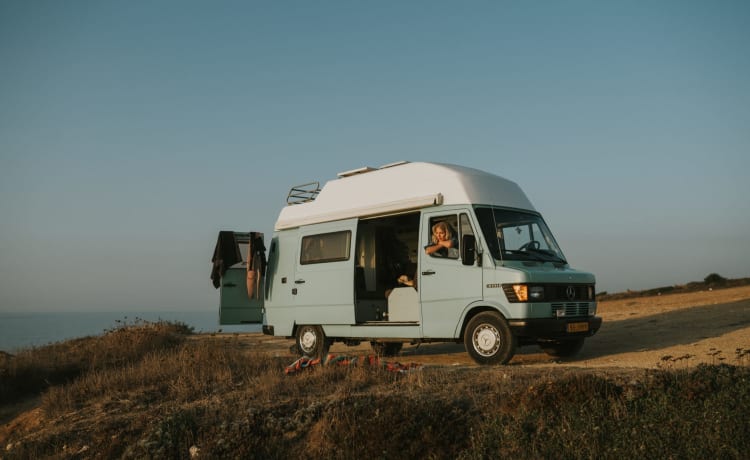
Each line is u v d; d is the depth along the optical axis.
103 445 7.18
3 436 8.56
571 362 10.09
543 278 9.55
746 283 27.44
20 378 11.79
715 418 5.61
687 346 10.54
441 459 5.89
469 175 10.64
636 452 5.27
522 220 10.70
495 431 5.95
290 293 13.14
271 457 6.43
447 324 10.23
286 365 9.77
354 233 11.93
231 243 14.17
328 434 6.48
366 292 12.40
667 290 29.73
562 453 5.46
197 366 9.78
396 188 11.38
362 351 13.79
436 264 10.43
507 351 9.43
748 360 8.69
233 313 13.98
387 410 6.56
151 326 17.89
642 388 6.53
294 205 13.73
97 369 12.12
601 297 31.42
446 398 6.93
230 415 7.25
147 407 8.16
